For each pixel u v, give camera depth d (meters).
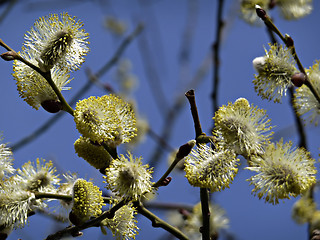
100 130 0.69
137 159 0.69
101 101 0.70
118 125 0.70
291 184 0.69
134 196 0.68
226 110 0.70
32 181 0.71
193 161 0.69
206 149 0.69
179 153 0.68
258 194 0.70
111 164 0.69
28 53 0.70
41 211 0.71
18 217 0.70
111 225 0.70
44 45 0.70
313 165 0.70
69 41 0.70
